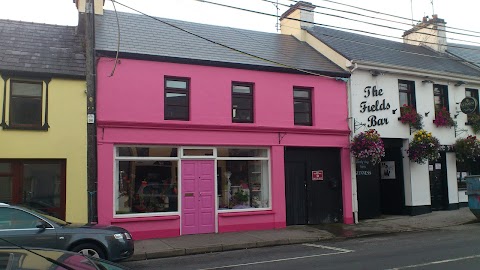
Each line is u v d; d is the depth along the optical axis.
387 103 16.58
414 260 8.53
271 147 14.39
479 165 19.28
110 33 13.77
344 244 11.34
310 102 15.34
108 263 3.39
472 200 14.82
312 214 14.93
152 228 12.48
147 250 10.66
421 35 22.03
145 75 12.81
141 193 12.72
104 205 11.95
